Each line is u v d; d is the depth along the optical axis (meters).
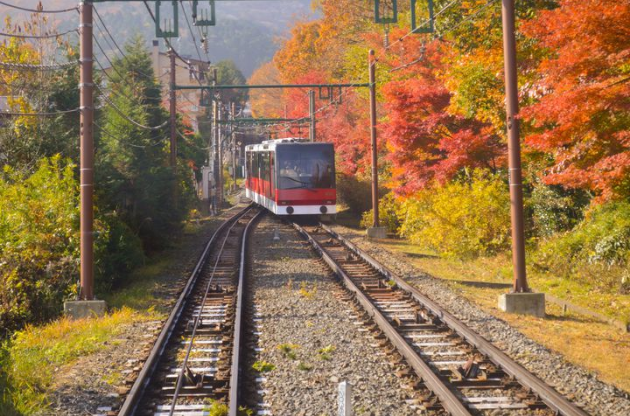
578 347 21.86
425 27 36.44
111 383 17.77
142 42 78.81
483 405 15.62
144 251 43.44
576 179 23.27
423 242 48.00
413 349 20.02
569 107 21.55
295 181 67.44
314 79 110.12
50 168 38.09
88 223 28.50
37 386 17.61
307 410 15.54
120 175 44.25
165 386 17.52
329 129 87.19
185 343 21.89
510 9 27.08
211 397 16.53
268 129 138.75
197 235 60.94
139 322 25.56
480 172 43.22
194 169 109.88
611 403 16.05
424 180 45.41
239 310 24.89
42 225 32.16
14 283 29.25
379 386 17.22
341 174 90.88
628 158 21.20
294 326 24.09
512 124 27.50
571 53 21.95
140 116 51.22
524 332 23.86
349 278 32.53
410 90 47.75
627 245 33.06
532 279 35.38
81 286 28.44
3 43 46.22
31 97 46.75
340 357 19.97
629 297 30.23
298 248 48.69
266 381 17.70
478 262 40.94
